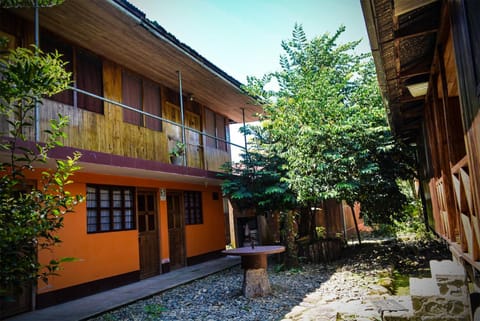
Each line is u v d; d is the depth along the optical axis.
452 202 4.54
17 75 2.96
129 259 8.24
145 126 9.25
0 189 3.05
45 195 3.29
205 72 9.21
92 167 6.73
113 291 7.38
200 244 11.38
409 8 2.95
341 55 10.85
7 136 5.23
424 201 10.02
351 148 8.49
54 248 6.48
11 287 2.93
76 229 6.97
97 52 7.91
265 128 9.33
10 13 6.24
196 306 6.26
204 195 11.99
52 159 5.53
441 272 6.75
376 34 3.44
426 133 6.61
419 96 5.46
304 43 10.59
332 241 10.27
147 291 7.24
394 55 3.95
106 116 7.91
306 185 8.27
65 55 7.24
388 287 6.89
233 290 7.29
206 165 11.78
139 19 6.60
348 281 7.54
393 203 10.03
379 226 14.41
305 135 8.04
